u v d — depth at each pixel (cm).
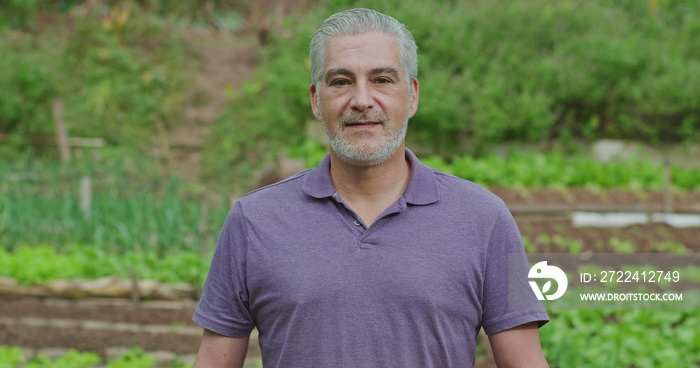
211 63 1470
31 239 778
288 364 198
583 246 764
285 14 1734
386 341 194
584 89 1045
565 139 1066
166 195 901
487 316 205
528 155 1042
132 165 1112
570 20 1142
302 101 1064
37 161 1102
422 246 198
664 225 844
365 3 1157
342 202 203
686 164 1075
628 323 533
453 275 197
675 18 1304
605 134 1095
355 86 201
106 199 840
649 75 1075
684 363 488
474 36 1096
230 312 212
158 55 1410
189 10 1683
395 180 209
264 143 1130
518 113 1015
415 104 220
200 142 1227
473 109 1026
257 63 1461
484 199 208
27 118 1149
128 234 773
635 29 1235
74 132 1188
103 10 1564
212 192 1058
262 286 203
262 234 205
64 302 644
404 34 209
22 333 569
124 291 643
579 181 962
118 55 1302
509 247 205
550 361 482
